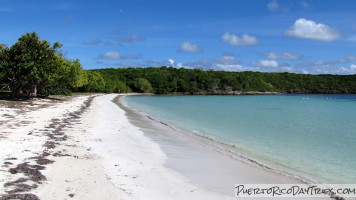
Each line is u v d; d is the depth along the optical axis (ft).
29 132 51.75
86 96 225.35
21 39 113.91
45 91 149.79
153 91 455.63
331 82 568.41
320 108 167.12
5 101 110.01
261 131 73.51
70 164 34.53
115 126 70.23
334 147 55.31
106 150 43.70
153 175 33.22
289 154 48.88
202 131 71.26
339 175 37.60
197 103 206.18
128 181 30.32
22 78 114.93
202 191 29.17
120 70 537.65
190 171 36.09
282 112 135.95
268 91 538.06
